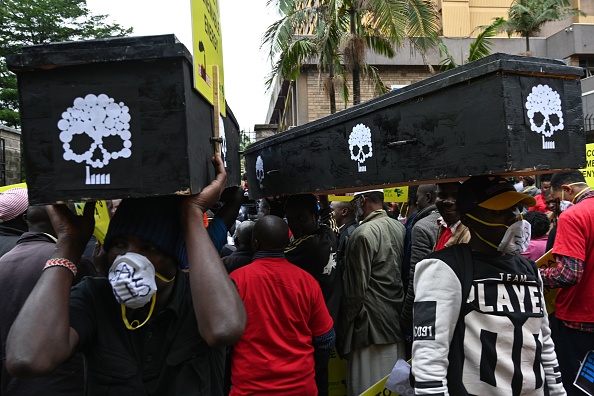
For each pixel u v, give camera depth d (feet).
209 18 5.32
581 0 61.67
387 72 49.49
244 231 10.99
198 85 4.64
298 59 34.32
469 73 5.15
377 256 11.14
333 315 10.50
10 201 9.66
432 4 31.94
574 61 54.08
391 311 11.07
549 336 6.22
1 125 31.30
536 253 11.87
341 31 31.99
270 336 8.30
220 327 4.38
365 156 7.07
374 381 11.00
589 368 8.93
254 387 8.24
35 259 7.32
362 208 12.41
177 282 4.98
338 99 45.73
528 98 5.01
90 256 10.48
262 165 10.73
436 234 10.93
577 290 9.54
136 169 4.23
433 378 5.55
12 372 4.05
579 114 5.48
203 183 4.85
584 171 17.47
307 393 8.48
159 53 4.14
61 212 4.74
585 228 9.14
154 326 4.79
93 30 70.54
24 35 66.64
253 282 8.48
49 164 4.23
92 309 4.82
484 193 5.89
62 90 4.21
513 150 4.84
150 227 4.65
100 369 4.65
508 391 5.50
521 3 52.42
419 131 5.98
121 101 4.22
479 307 5.68
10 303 7.06
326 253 10.35
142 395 4.62
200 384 4.73
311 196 10.59
